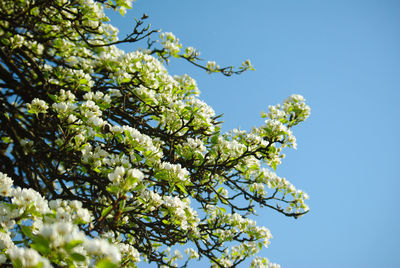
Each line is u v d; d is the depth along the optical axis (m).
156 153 4.98
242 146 6.23
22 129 6.28
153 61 7.25
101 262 2.10
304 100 8.13
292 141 7.03
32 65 7.11
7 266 3.05
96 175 5.40
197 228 6.47
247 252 7.17
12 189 3.43
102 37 9.22
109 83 7.11
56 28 8.09
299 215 6.91
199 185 6.19
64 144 5.18
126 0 7.10
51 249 2.43
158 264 5.57
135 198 4.63
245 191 6.94
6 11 7.81
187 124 6.16
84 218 3.19
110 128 5.01
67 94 5.41
